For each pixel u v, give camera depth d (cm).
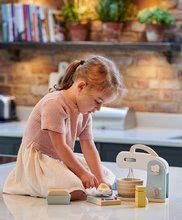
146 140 369
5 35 451
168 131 421
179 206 191
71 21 443
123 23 443
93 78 202
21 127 429
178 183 232
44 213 177
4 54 483
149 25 422
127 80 449
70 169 207
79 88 206
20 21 446
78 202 196
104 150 381
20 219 168
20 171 212
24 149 212
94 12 450
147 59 443
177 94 437
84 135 229
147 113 444
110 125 423
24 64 479
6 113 465
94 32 452
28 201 197
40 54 473
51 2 464
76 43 438
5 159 287
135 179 207
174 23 433
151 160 201
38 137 212
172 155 365
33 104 478
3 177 239
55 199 192
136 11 441
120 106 449
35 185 203
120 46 429
